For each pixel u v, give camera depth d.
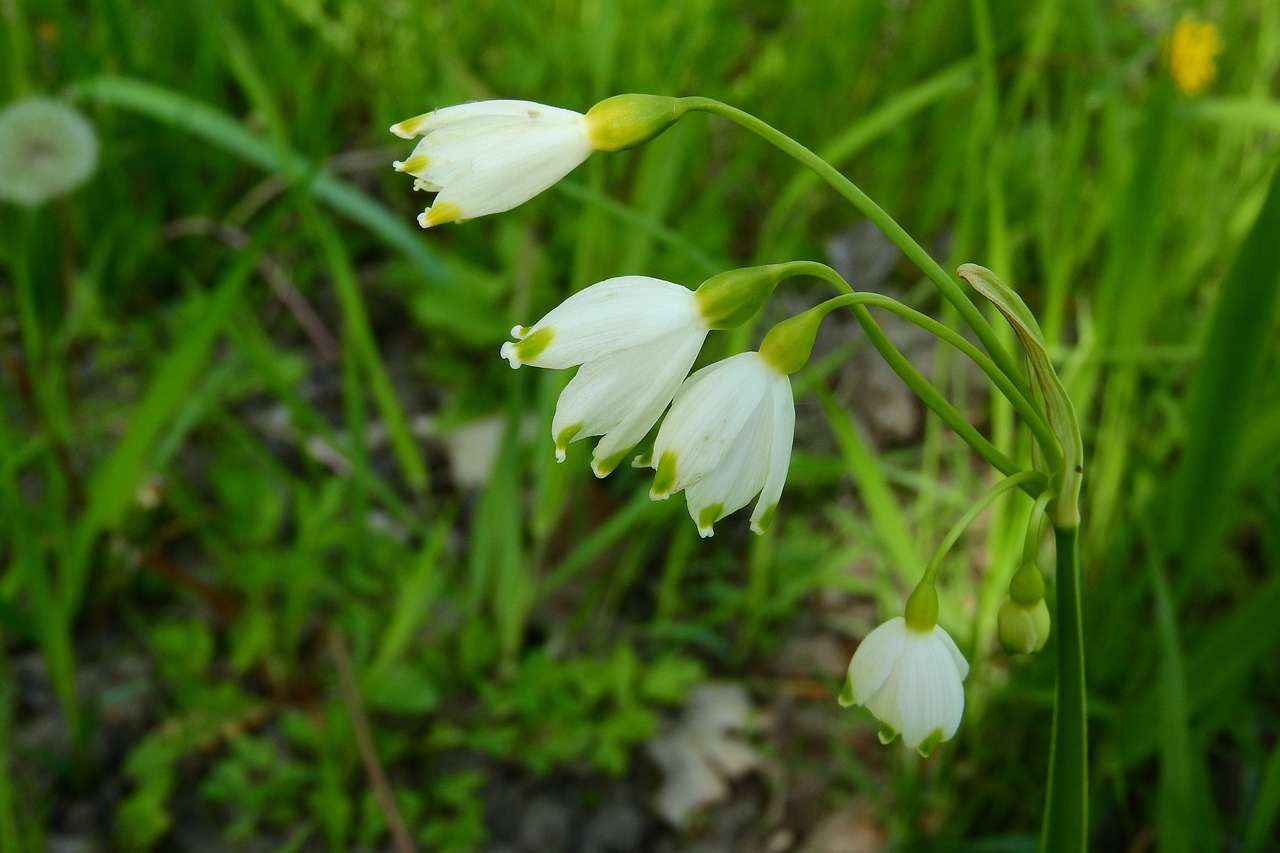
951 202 0.48
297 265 0.47
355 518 0.35
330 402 0.44
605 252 0.39
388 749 0.33
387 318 0.47
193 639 0.34
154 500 0.37
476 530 0.35
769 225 0.40
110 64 0.45
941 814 0.32
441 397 0.44
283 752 0.34
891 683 0.20
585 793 0.33
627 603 0.38
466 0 0.52
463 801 0.32
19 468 0.35
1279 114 0.34
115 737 0.34
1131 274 0.33
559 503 0.36
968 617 0.35
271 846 0.32
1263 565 0.37
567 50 0.46
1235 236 0.39
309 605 0.37
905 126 0.49
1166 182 0.36
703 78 0.47
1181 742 0.27
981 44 0.34
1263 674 0.33
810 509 0.40
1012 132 0.42
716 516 0.20
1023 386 0.20
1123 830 0.32
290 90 0.49
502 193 0.19
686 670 0.34
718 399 0.19
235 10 0.50
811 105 0.50
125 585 0.36
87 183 0.44
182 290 0.47
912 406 0.42
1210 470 0.29
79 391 0.42
